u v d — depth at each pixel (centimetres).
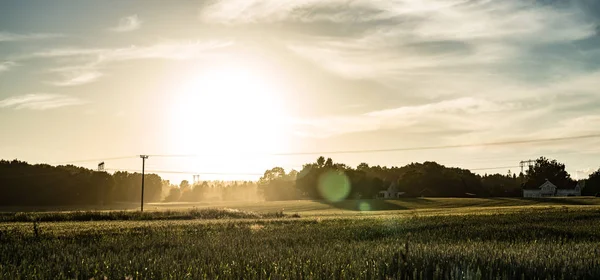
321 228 3925
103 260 1886
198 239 2966
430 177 17838
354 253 1989
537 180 19188
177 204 19338
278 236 3200
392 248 2075
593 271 1555
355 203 14250
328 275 1463
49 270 1655
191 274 1494
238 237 3108
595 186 17475
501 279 1431
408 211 8938
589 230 3628
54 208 13838
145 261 1816
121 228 4028
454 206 12081
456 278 1380
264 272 1477
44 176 15900
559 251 2003
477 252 1917
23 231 3631
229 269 1546
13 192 15338
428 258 1728
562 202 12025
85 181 16400
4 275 1550
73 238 3106
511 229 3706
